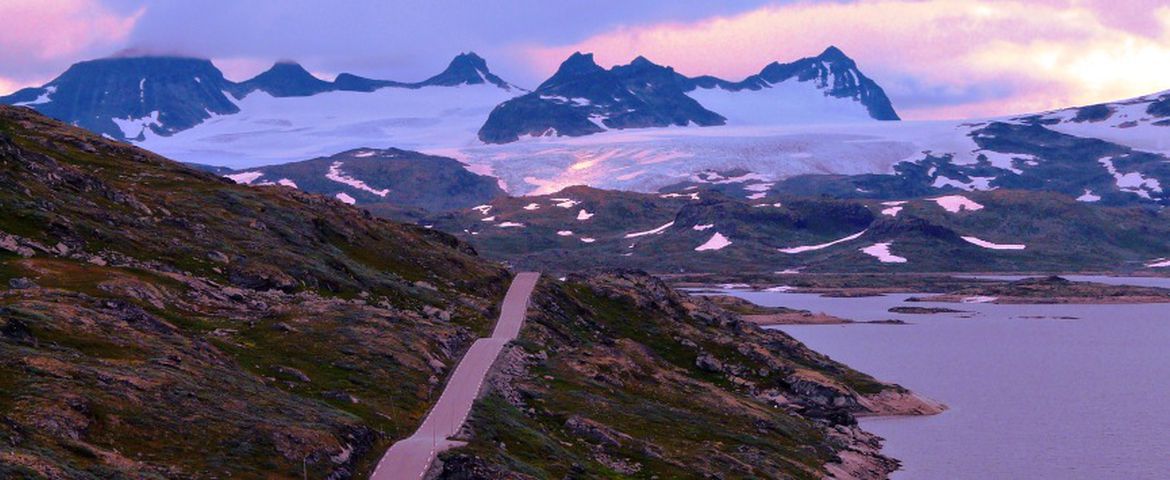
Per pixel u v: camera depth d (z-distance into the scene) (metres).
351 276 171.12
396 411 113.50
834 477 132.88
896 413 180.25
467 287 190.50
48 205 148.00
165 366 101.25
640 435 129.50
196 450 86.12
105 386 90.69
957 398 198.88
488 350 148.62
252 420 93.06
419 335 142.75
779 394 174.12
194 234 162.38
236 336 126.62
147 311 125.06
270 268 155.88
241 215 179.62
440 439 104.56
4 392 84.56
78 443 78.94
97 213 153.75
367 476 93.00
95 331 105.19
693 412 148.12
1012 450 154.75
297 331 131.62
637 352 173.50
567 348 165.00
